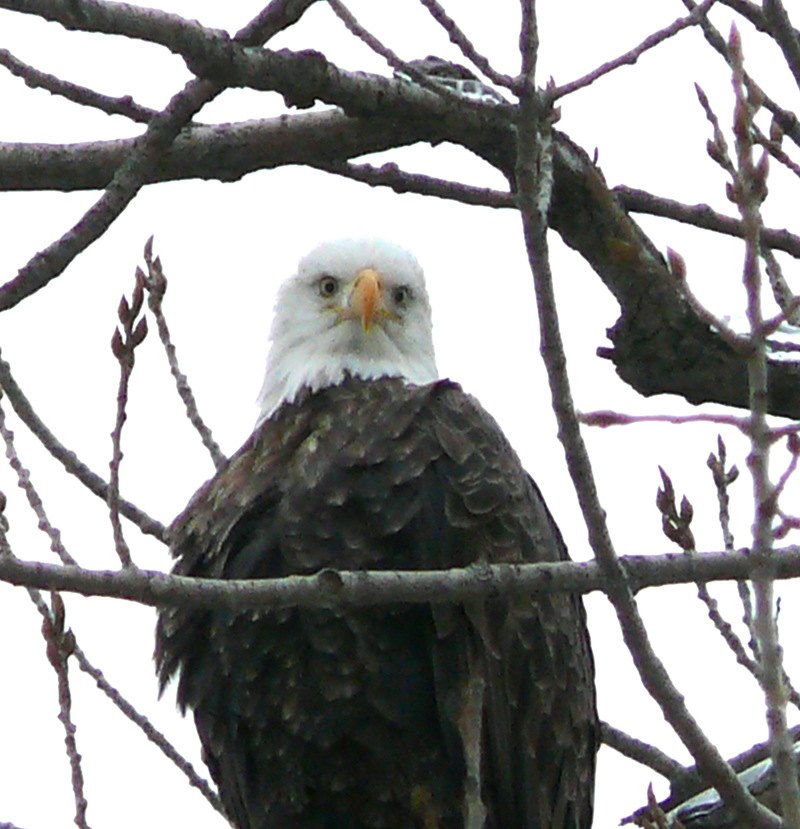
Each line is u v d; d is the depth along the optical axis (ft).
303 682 33.17
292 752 34.04
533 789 33.40
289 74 33.09
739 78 22.66
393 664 32.73
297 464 33.81
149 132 30.71
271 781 34.81
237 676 33.81
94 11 29.66
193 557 34.19
